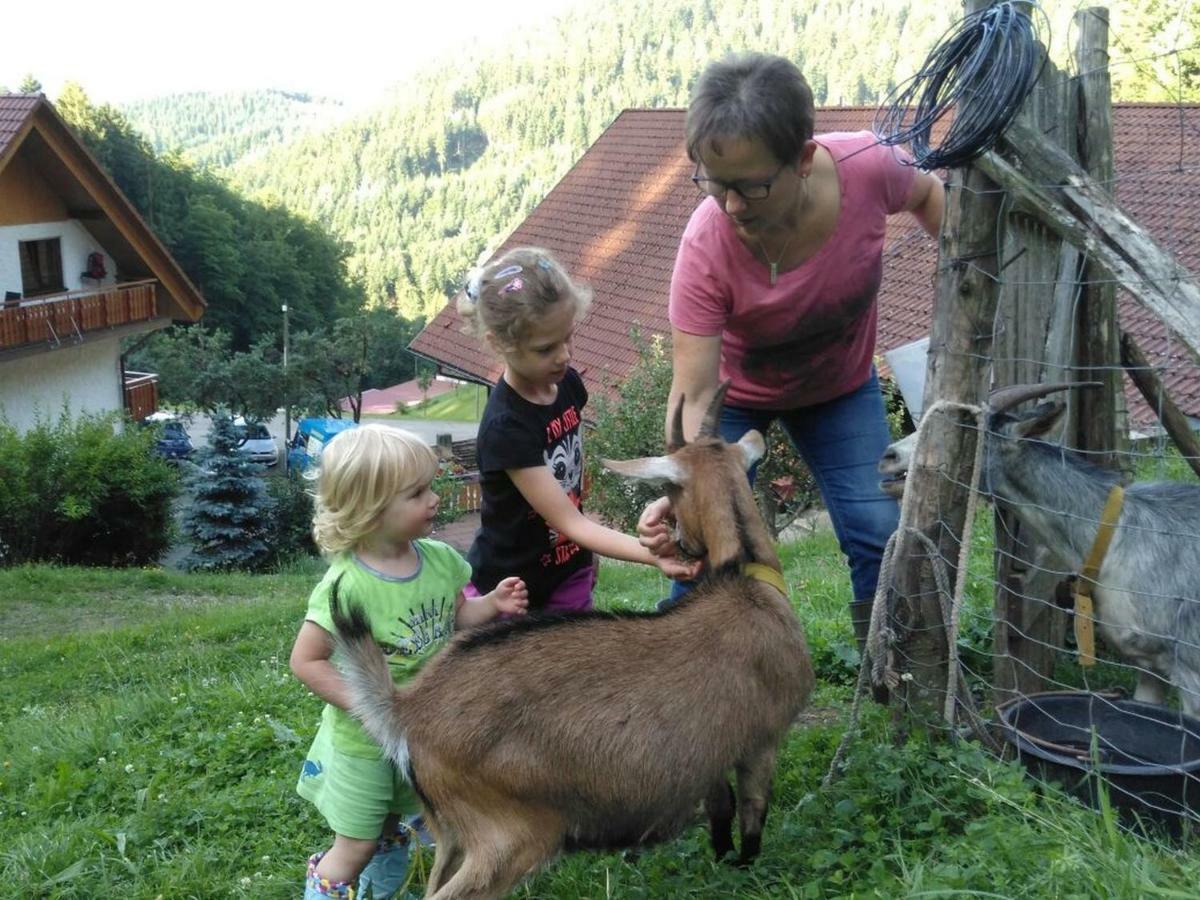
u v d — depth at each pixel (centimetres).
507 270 185
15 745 333
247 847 224
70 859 221
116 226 1261
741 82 177
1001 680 240
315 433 1886
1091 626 222
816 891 169
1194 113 885
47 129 1146
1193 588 218
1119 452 244
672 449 196
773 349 218
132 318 1282
